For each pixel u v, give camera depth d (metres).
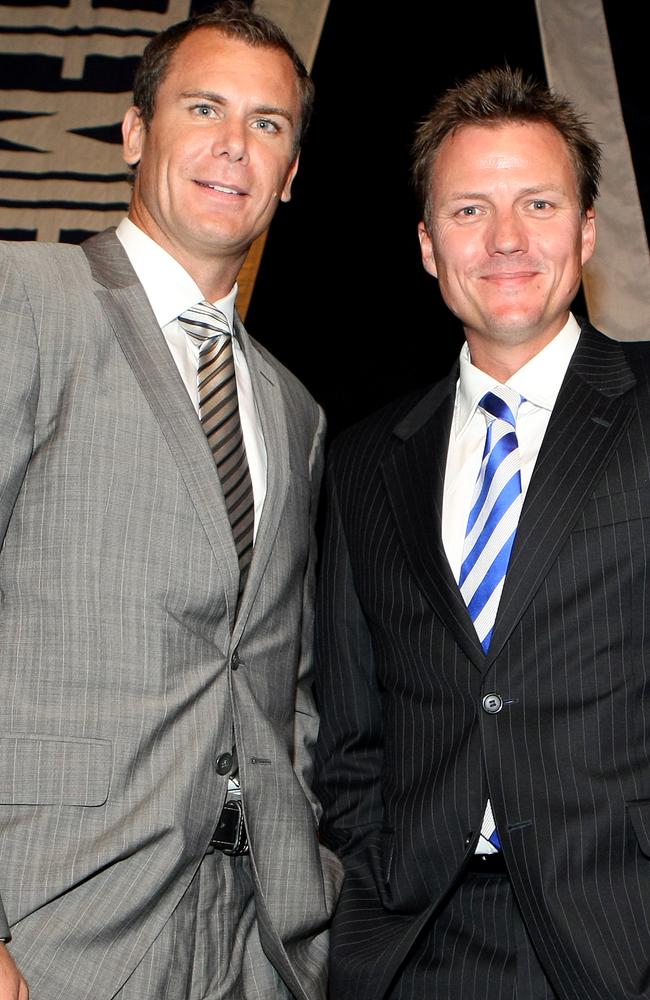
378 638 1.87
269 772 1.67
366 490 1.96
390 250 3.71
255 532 1.75
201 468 1.63
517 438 1.81
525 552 1.68
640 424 1.74
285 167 1.85
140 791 1.51
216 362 1.77
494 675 1.68
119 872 1.48
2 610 1.55
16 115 3.42
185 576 1.59
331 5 3.62
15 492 1.53
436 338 3.72
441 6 3.60
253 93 1.79
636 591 1.66
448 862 1.69
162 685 1.55
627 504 1.68
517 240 1.77
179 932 1.55
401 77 3.62
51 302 1.62
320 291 3.73
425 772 1.75
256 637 1.72
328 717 1.95
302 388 2.06
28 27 3.46
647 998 1.51
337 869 1.83
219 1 3.41
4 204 3.37
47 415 1.57
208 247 1.78
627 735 1.64
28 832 1.47
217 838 1.62
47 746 1.49
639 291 3.32
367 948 1.69
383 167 3.66
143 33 3.44
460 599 1.74
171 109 1.79
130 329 1.66
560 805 1.62
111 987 1.45
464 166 1.82
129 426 1.61
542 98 1.86
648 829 1.59
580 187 1.86
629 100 3.38
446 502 1.85
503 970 1.65
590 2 3.42
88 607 1.53
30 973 1.42
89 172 3.38
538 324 1.80
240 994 1.63
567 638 1.66
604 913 1.57
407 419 1.98
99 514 1.56
